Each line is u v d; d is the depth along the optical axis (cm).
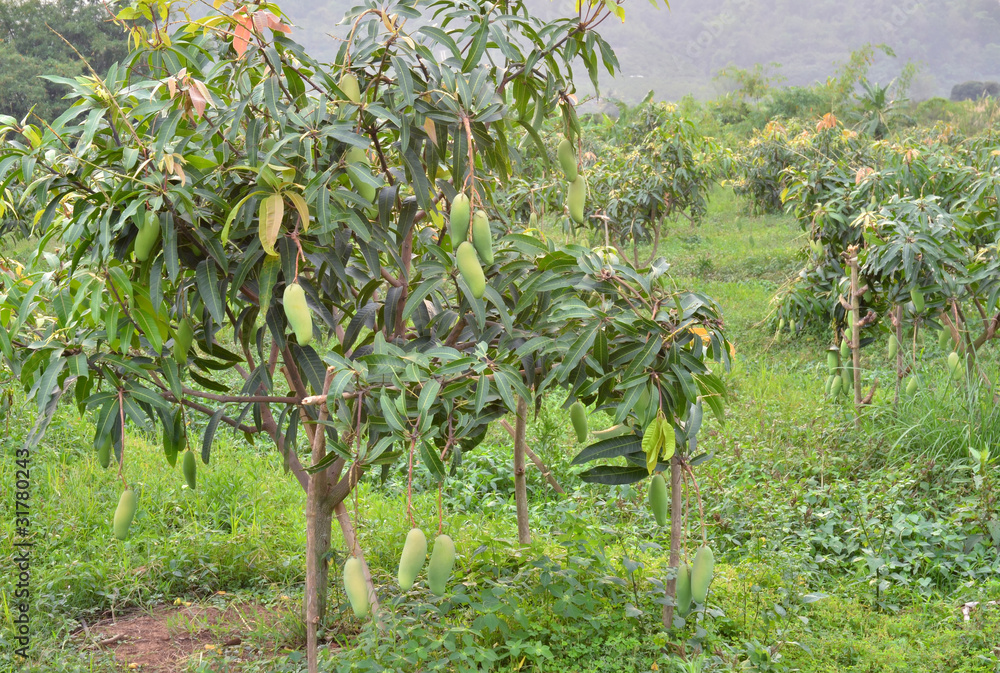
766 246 1366
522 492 351
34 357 232
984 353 718
